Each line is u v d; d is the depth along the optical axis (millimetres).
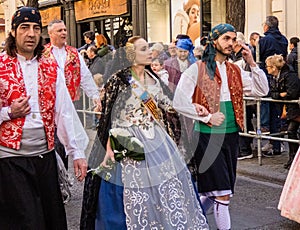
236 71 4875
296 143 7570
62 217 3965
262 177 7617
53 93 3898
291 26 13703
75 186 7199
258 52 8875
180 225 4156
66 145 4047
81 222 4336
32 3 13031
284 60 8102
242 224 5633
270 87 8180
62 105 3977
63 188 6324
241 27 9352
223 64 4844
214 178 4660
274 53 8875
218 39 4750
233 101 4789
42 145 3852
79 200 6574
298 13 13523
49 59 3965
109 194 4176
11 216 3754
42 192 3854
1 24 29453
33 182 3793
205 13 14859
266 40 8875
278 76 7707
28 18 3766
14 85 3775
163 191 4168
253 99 8047
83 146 4066
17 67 3803
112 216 4137
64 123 3979
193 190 4379
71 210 6176
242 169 7930
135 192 4129
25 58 3832
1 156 3750
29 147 3793
